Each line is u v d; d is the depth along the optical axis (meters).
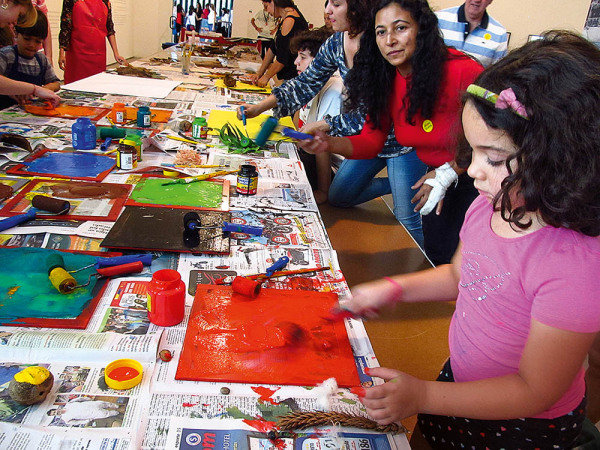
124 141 2.01
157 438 0.86
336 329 1.19
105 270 1.29
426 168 2.93
